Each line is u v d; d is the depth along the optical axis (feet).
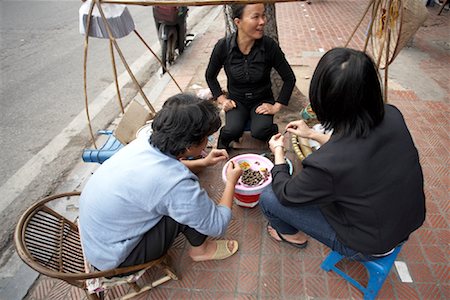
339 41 17.54
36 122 11.75
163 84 13.64
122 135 7.56
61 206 8.18
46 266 4.55
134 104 7.80
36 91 13.75
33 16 24.30
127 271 4.93
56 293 6.12
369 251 4.37
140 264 5.09
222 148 8.56
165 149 4.41
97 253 4.78
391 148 3.89
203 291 5.93
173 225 5.16
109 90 13.70
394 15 6.26
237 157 7.65
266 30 10.23
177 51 17.07
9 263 6.92
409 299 5.63
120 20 6.94
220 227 5.14
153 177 4.36
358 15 22.34
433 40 16.88
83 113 12.22
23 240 4.46
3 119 11.93
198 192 4.63
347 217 4.33
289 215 5.44
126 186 4.42
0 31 21.17
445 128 9.85
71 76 14.93
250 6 6.66
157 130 4.34
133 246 4.87
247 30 7.00
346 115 3.69
